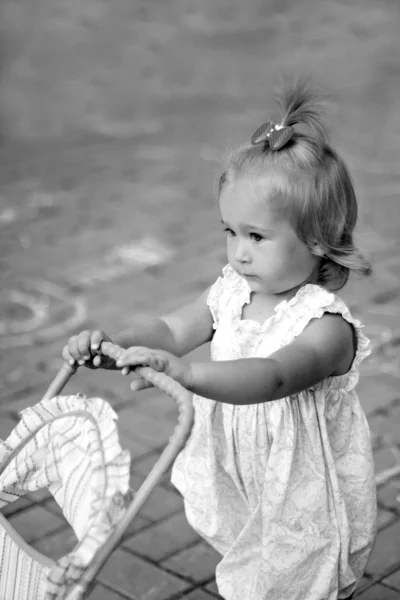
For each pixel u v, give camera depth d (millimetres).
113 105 11000
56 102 11172
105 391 4652
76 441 2104
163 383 2072
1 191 8055
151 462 4012
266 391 2328
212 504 2775
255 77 11836
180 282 6059
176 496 3766
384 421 4262
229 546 2787
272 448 2584
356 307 5496
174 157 8945
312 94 2680
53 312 5621
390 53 12648
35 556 2125
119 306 5691
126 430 4273
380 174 8086
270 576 2584
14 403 4566
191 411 2020
